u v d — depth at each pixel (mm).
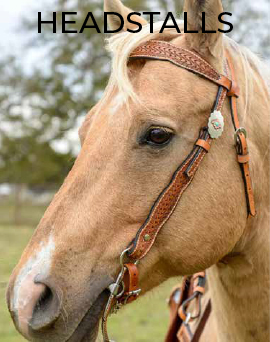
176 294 2727
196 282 2357
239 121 1747
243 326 1875
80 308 1564
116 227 1613
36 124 20391
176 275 1754
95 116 1742
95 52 19078
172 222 1646
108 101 1720
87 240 1591
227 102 1741
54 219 1609
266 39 17094
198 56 1716
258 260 1828
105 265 1605
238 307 1871
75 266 1573
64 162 21312
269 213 1848
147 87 1643
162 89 1640
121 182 1616
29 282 1522
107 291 1639
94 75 19078
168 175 1630
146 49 1729
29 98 20297
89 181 1628
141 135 1605
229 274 1874
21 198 20219
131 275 1616
